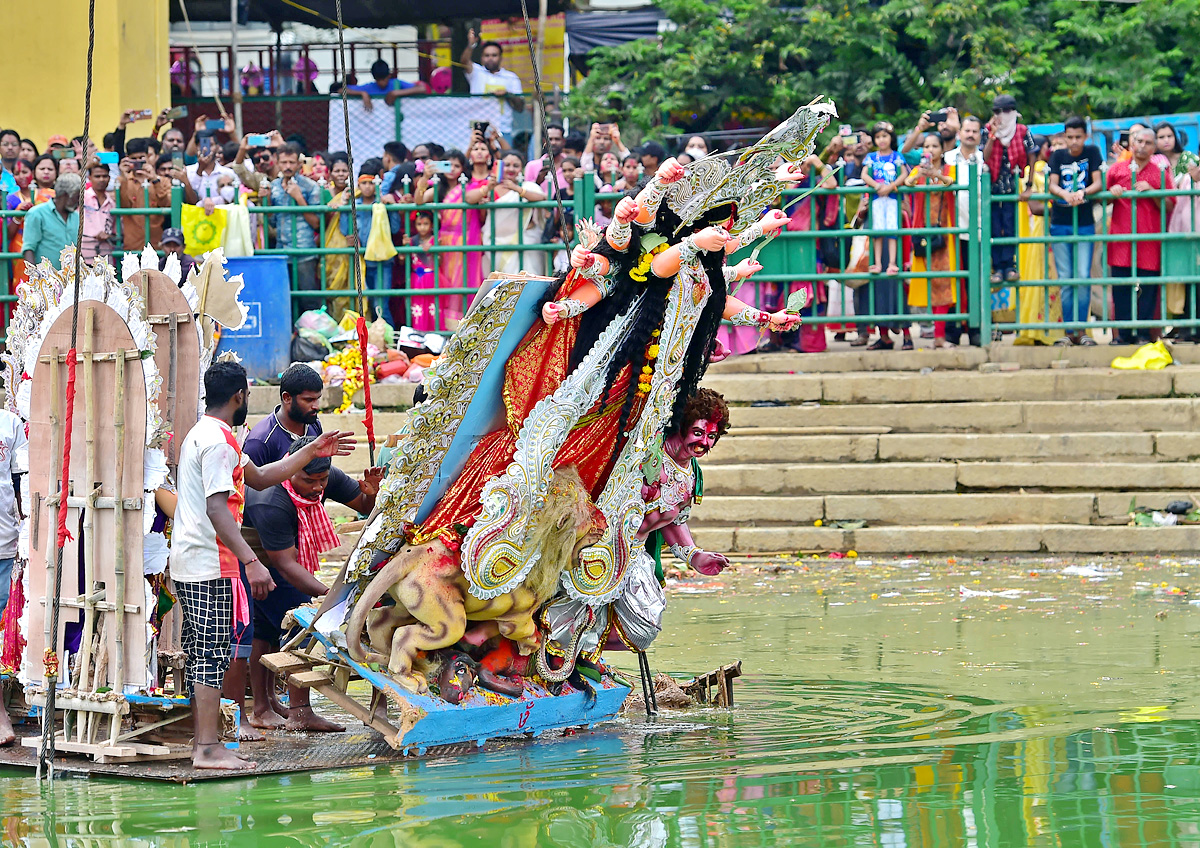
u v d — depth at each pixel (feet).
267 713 44.19
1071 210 86.33
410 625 40.70
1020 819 30.94
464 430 41.37
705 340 43.93
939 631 55.67
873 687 46.42
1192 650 50.39
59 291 39.37
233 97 115.14
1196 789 33.06
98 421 38.45
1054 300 89.04
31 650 39.42
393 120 121.80
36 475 39.50
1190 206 84.58
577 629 43.50
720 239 40.75
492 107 120.98
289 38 145.59
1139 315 86.79
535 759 38.65
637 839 30.30
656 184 40.32
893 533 74.49
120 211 84.43
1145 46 142.41
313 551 44.29
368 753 39.68
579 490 42.32
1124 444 76.54
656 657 52.44
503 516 40.55
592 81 144.87
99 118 114.42
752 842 29.81
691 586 68.28
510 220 86.89
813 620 58.95
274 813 33.09
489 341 40.55
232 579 37.91
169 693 39.06
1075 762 35.76
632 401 42.73
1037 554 73.56
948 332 89.76
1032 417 78.59
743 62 140.15
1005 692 44.91
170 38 139.64
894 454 77.92
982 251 84.84
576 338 41.78
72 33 114.21
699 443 46.14
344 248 85.71
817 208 86.17
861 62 140.46
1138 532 72.69
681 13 143.84
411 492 41.06
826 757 37.35
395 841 30.50
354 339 83.51
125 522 37.81
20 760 38.88
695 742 40.22
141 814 33.22
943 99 137.18
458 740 39.99
